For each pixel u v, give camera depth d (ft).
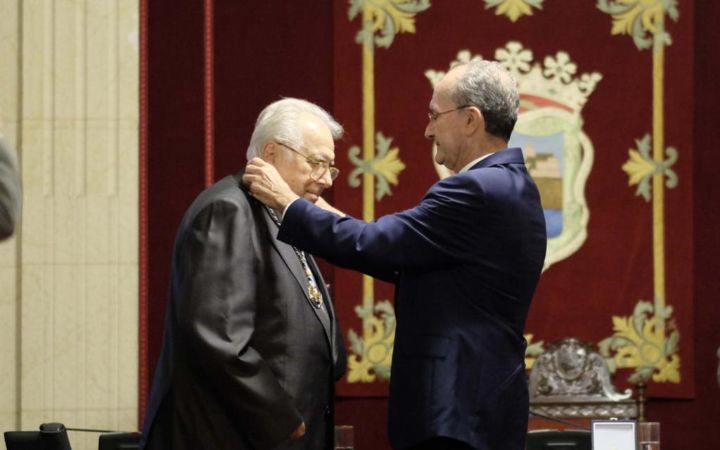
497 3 89.04
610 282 89.61
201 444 46.24
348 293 88.69
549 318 89.35
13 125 81.30
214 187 48.19
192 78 84.84
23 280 80.94
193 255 46.29
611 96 89.51
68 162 81.46
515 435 45.39
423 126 88.89
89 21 81.82
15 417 81.30
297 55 88.12
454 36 88.94
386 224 44.93
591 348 82.12
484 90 46.32
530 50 89.25
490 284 45.16
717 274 89.86
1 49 81.30
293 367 47.32
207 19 85.20
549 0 89.35
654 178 89.66
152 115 84.43
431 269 45.44
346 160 88.48
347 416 88.89
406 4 88.74
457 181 45.14
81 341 81.35
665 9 89.56
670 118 89.71
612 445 50.90
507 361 45.37
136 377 81.66
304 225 45.19
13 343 81.30
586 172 89.51
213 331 45.24
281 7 88.02
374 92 88.63
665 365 89.51
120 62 81.97
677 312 89.66
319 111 49.37
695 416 89.81
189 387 46.50
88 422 81.20
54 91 81.51
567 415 80.79
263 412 45.57
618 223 89.61
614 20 89.51
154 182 84.43
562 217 89.45
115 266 81.61
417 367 44.75
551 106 89.40
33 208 81.10
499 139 46.78
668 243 89.76
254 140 48.62
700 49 89.81
